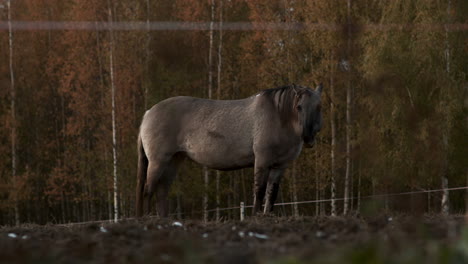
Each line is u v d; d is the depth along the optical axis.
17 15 80.88
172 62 72.31
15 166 75.50
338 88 63.25
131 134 68.50
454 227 13.72
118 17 71.94
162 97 70.31
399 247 10.57
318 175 65.69
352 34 59.50
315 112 27.97
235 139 29.70
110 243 13.33
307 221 20.61
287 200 81.25
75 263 10.27
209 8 73.75
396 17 55.31
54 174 71.69
